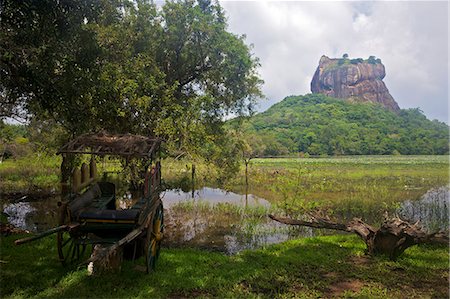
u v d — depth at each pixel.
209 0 19.34
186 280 6.73
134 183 15.00
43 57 9.48
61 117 11.98
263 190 23.36
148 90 14.87
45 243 8.99
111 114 13.48
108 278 6.54
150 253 7.07
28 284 6.33
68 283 6.41
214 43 18.25
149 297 5.91
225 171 21.98
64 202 6.45
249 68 19.25
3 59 9.04
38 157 23.39
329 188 21.97
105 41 14.50
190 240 11.13
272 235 11.85
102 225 6.40
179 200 19.14
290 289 6.47
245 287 6.59
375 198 18.20
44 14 9.43
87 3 10.30
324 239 10.52
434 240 8.16
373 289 6.51
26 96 11.09
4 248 8.41
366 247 9.33
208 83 19.73
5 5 8.97
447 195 20.05
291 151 83.50
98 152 7.01
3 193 19.03
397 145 86.75
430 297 6.16
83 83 10.45
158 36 17.88
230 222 13.61
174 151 16.00
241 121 21.27
